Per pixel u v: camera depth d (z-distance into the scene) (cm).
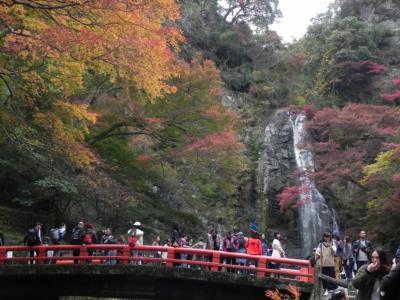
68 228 2070
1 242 1539
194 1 4241
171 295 1407
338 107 3672
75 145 1453
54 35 1065
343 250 1512
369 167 2252
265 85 4075
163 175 2262
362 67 3769
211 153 2014
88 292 1448
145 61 1211
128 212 2312
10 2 1046
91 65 1317
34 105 1444
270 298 1280
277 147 3450
